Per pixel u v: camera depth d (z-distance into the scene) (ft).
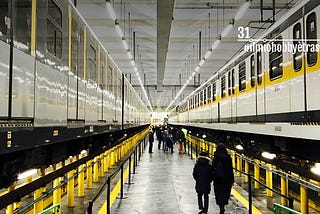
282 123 22.80
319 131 17.47
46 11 16.72
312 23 18.52
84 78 26.20
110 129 40.04
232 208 28.14
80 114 24.57
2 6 11.70
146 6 49.78
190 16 54.65
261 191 32.89
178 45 74.69
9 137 12.03
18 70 13.05
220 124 46.50
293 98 20.93
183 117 111.65
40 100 15.61
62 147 22.81
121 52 81.61
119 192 34.76
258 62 28.78
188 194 33.96
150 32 63.82
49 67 17.12
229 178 25.81
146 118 153.17
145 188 36.70
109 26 59.72
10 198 12.05
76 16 23.72
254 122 29.76
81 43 25.30
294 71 20.86
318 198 25.77
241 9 43.80
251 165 44.73
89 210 17.01
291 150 24.77
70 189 27.20
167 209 28.37
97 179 38.91
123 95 54.65
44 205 25.22
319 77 17.51
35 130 14.83
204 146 63.62
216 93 50.03
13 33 12.64
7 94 11.98
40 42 15.75
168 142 78.43
